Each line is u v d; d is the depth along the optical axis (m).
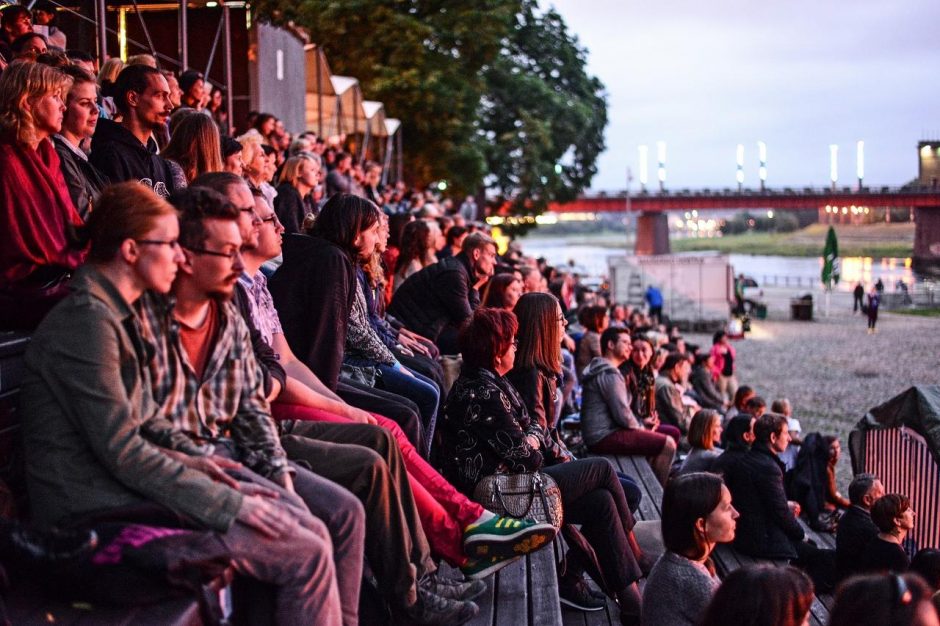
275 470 3.79
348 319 5.71
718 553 8.01
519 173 49.31
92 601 3.09
